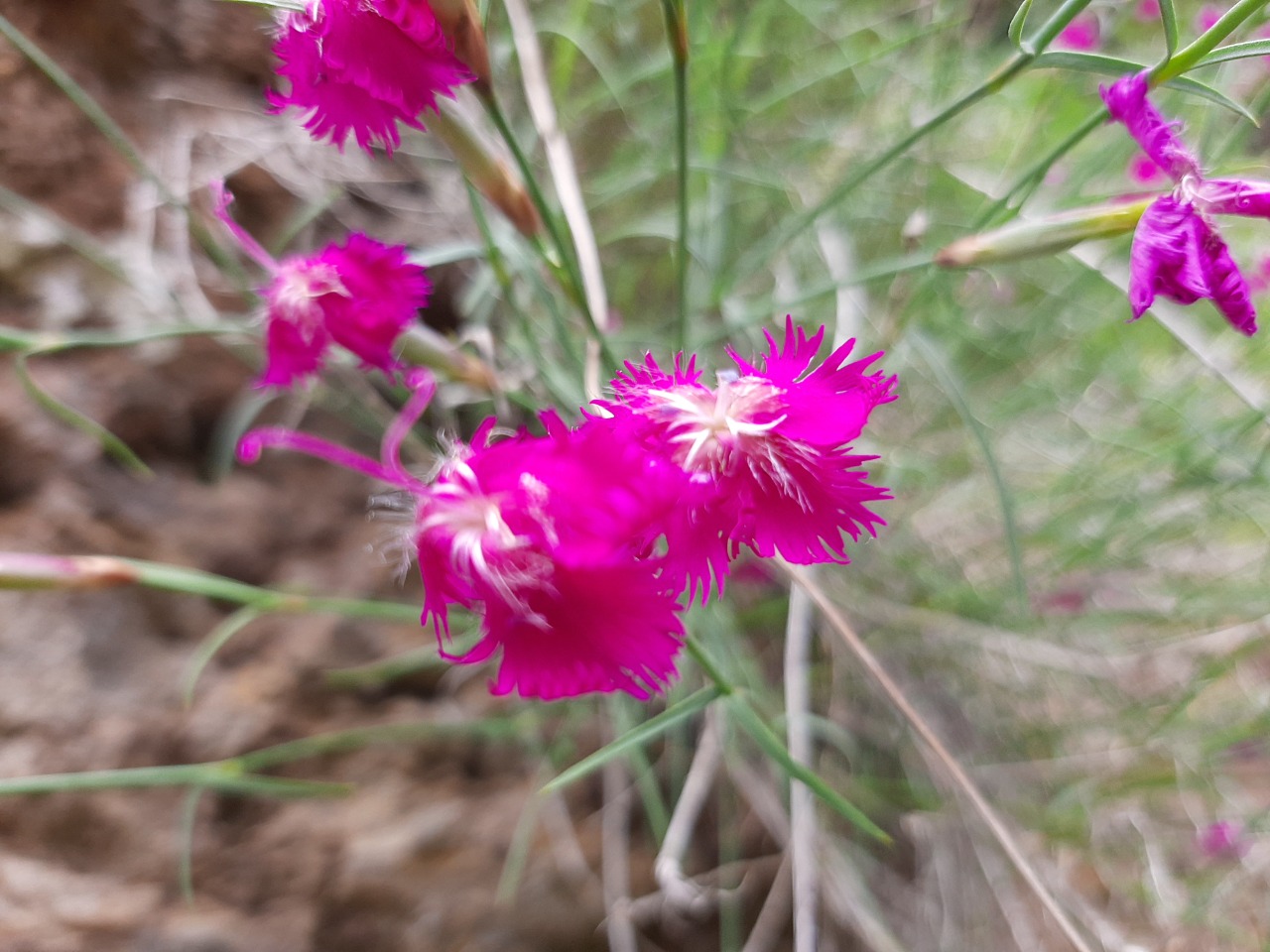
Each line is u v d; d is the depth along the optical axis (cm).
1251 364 17
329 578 15
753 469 7
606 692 7
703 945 14
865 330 17
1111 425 19
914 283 15
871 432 18
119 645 13
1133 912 16
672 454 7
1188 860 17
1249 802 17
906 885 16
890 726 16
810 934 12
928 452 18
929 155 17
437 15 8
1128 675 17
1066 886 15
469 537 7
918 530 18
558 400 14
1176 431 17
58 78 11
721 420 7
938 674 17
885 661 17
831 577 16
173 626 14
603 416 8
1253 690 17
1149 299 8
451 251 12
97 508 14
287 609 12
